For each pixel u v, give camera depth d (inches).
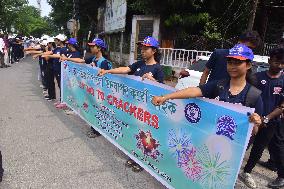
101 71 168.2
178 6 513.7
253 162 152.5
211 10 532.1
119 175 155.6
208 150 111.4
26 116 249.9
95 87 197.6
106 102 183.5
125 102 162.1
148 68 157.1
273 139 151.7
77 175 152.9
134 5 592.4
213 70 147.5
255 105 109.7
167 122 131.5
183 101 121.1
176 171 129.0
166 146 133.5
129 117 159.9
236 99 109.7
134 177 154.6
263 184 158.4
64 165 162.7
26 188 138.6
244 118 97.0
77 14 1134.4
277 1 520.4
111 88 175.3
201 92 113.7
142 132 149.9
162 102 116.6
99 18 1090.7
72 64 241.8
